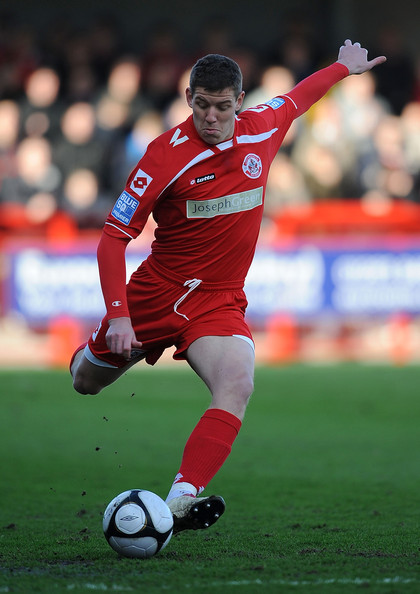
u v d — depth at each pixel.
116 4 61.34
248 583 12.81
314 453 24.95
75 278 40.12
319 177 45.69
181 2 62.00
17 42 54.53
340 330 41.94
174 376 38.69
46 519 17.86
